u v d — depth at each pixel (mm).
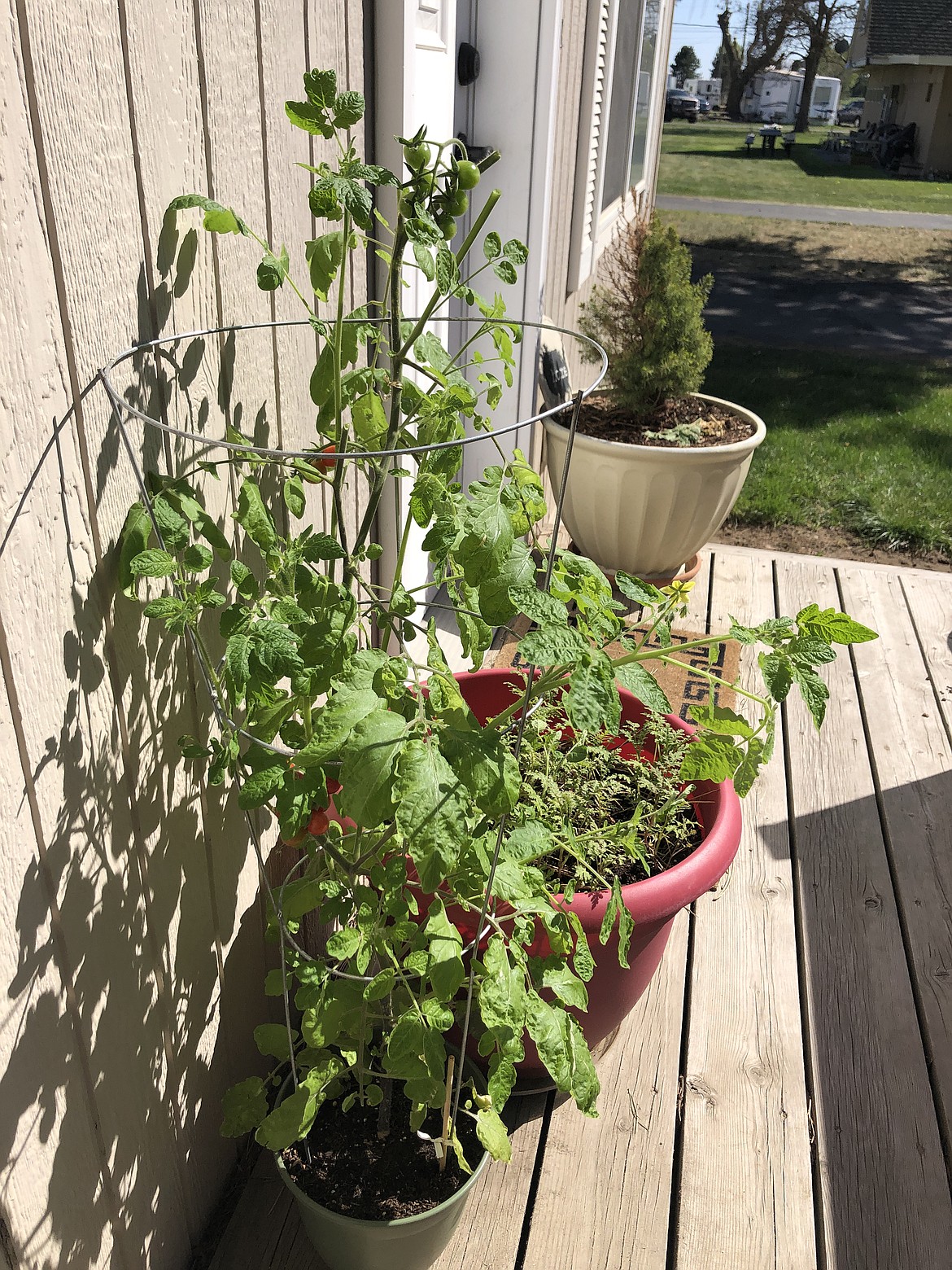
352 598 1161
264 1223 1482
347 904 1241
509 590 977
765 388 6844
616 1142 1611
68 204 881
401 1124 1412
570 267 3613
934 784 2482
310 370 1467
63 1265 1090
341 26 1437
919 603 3350
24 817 932
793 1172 1585
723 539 4184
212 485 1217
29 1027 979
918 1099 1711
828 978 1938
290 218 1341
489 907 1247
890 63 20781
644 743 1803
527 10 2539
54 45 831
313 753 965
